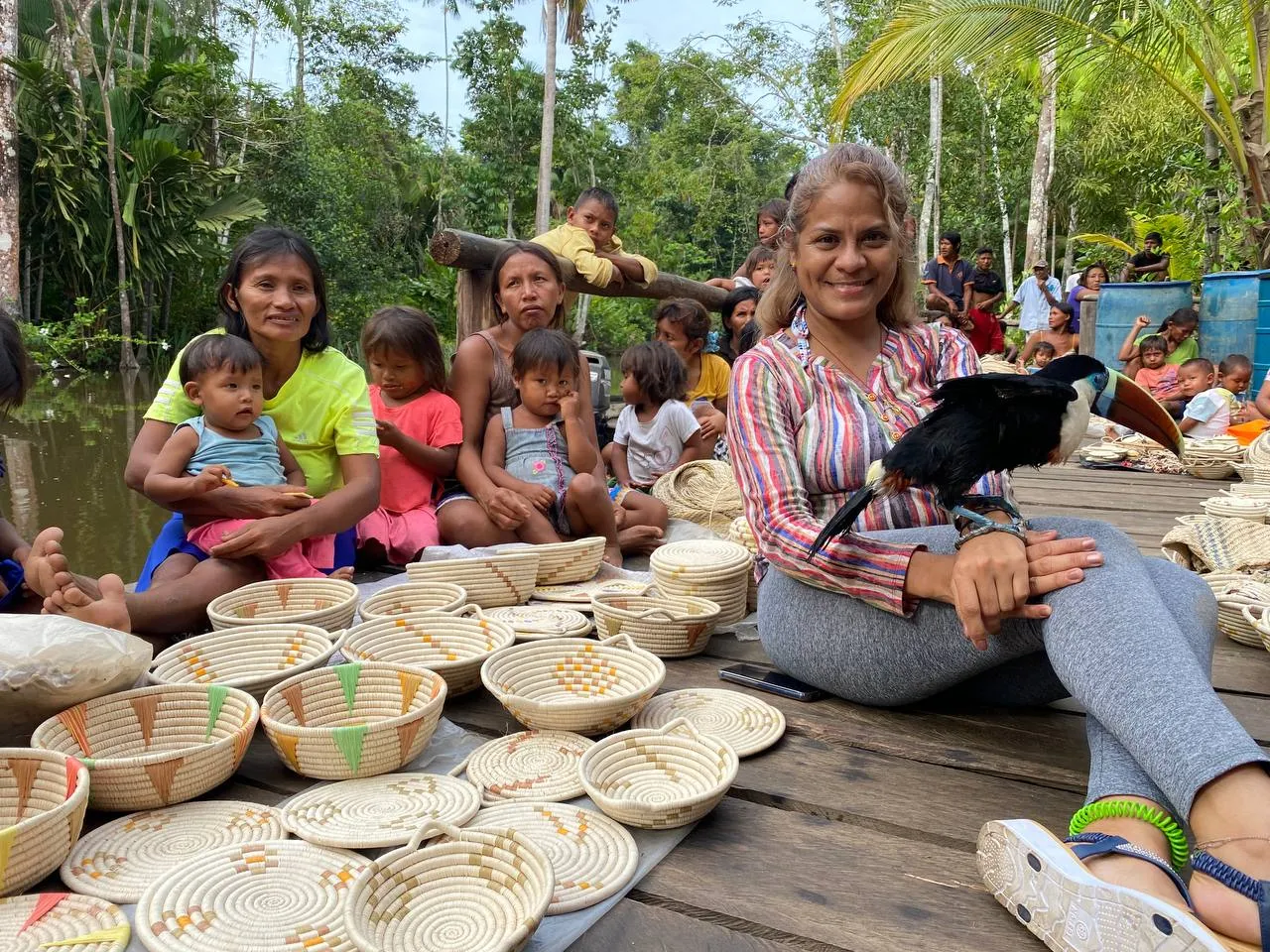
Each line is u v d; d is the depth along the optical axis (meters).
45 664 1.55
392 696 1.80
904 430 1.85
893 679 1.78
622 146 24.55
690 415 4.17
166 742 1.68
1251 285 7.53
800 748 1.76
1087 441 6.93
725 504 3.58
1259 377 7.41
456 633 2.13
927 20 7.71
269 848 1.35
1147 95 13.14
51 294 16.11
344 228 20.39
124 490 6.65
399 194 24.17
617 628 2.25
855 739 1.78
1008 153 21.23
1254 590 2.51
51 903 1.24
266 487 2.50
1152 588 1.36
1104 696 1.24
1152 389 7.09
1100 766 1.30
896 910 1.26
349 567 2.80
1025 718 1.88
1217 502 3.45
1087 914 1.08
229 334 2.65
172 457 2.54
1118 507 4.48
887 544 1.64
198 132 17.36
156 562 2.57
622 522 3.48
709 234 25.44
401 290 20.91
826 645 1.84
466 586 2.44
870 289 1.81
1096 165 18.77
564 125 22.20
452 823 1.42
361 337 3.31
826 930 1.21
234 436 2.63
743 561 2.46
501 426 3.28
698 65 23.20
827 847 1.42
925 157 18.33
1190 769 1.12
